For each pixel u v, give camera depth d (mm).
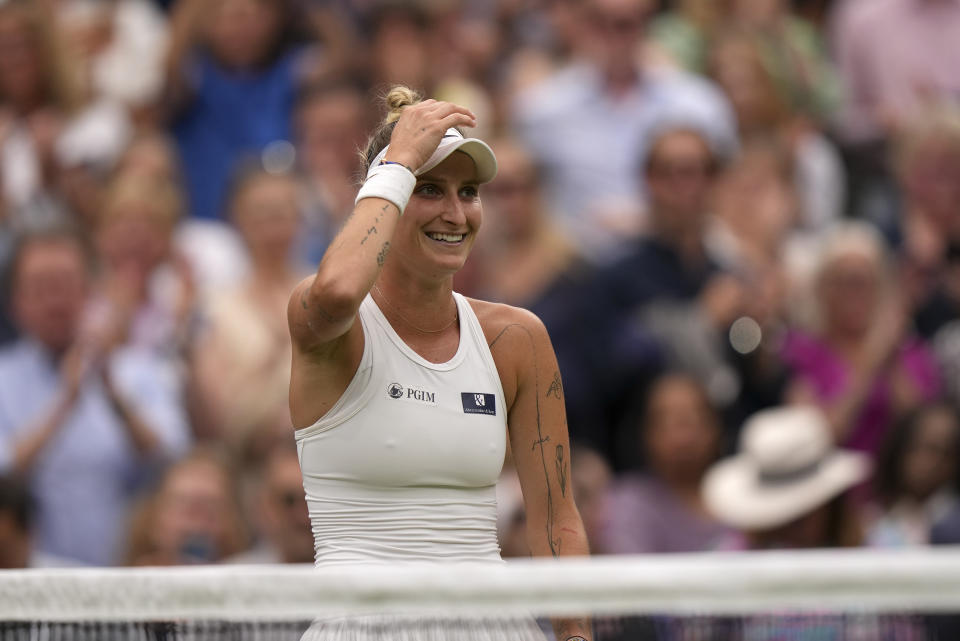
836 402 31031
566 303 31578
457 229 13430
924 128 36594
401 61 38219
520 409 14336
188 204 37000
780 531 25547
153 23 42188
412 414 13242
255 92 38406
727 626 14258
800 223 36938
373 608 11148
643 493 28094
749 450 26656
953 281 34719
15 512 26922
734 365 31172
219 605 11633
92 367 29953
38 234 31594
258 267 32188
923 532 27625
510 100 38781
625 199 36281
